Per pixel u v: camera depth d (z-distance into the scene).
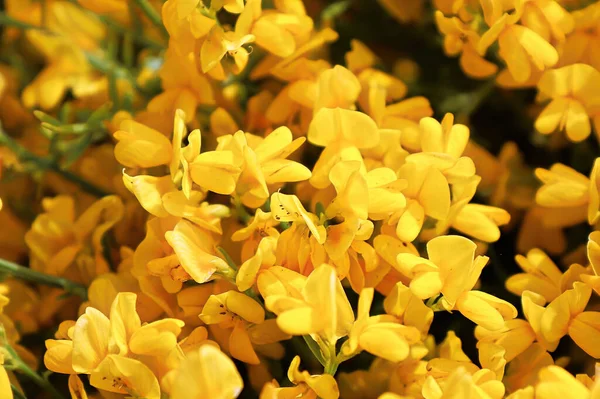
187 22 0.28
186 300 0.27
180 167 0.27
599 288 0.26
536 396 0.25
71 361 0.26
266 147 0.27
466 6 0.29
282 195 0.26
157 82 0.31
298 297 0.25
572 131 0.28
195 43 0.28
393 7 0.33
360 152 0.28
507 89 0.32
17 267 0.29
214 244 0.27
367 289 0.25
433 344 0.27
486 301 0.26
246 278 0.26
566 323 0.26
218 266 0.26
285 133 0.27
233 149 0.27
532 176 0.31
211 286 0.27
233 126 0.29
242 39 0.28
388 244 0.26
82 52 0.34
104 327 0.26
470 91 0.33
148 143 0.27
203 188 0.27
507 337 0.27
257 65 0.30
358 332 0.25
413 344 0.26
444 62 0.34
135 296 0.26
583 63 0.29
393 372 0.27
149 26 0.33
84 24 0.35
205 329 0.27
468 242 0.26
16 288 0.30
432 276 0.26
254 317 0.26
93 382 0.26
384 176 0.26
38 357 0.30
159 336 0.26
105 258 0.30
